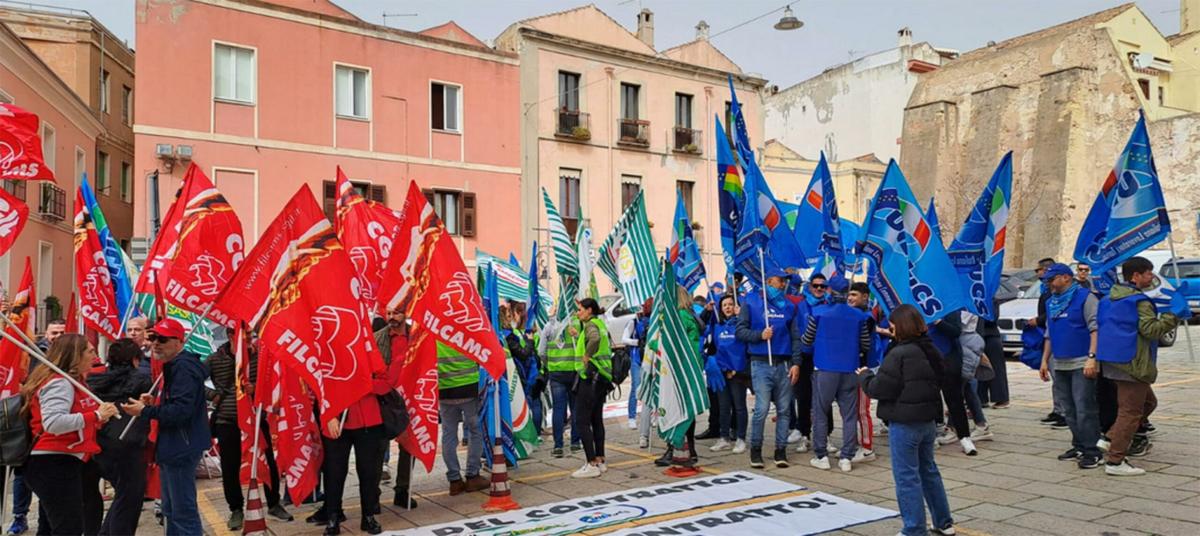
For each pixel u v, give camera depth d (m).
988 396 11.91
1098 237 9.61
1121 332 7.50
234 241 7.66
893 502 7.18
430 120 26.28
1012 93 38.44
